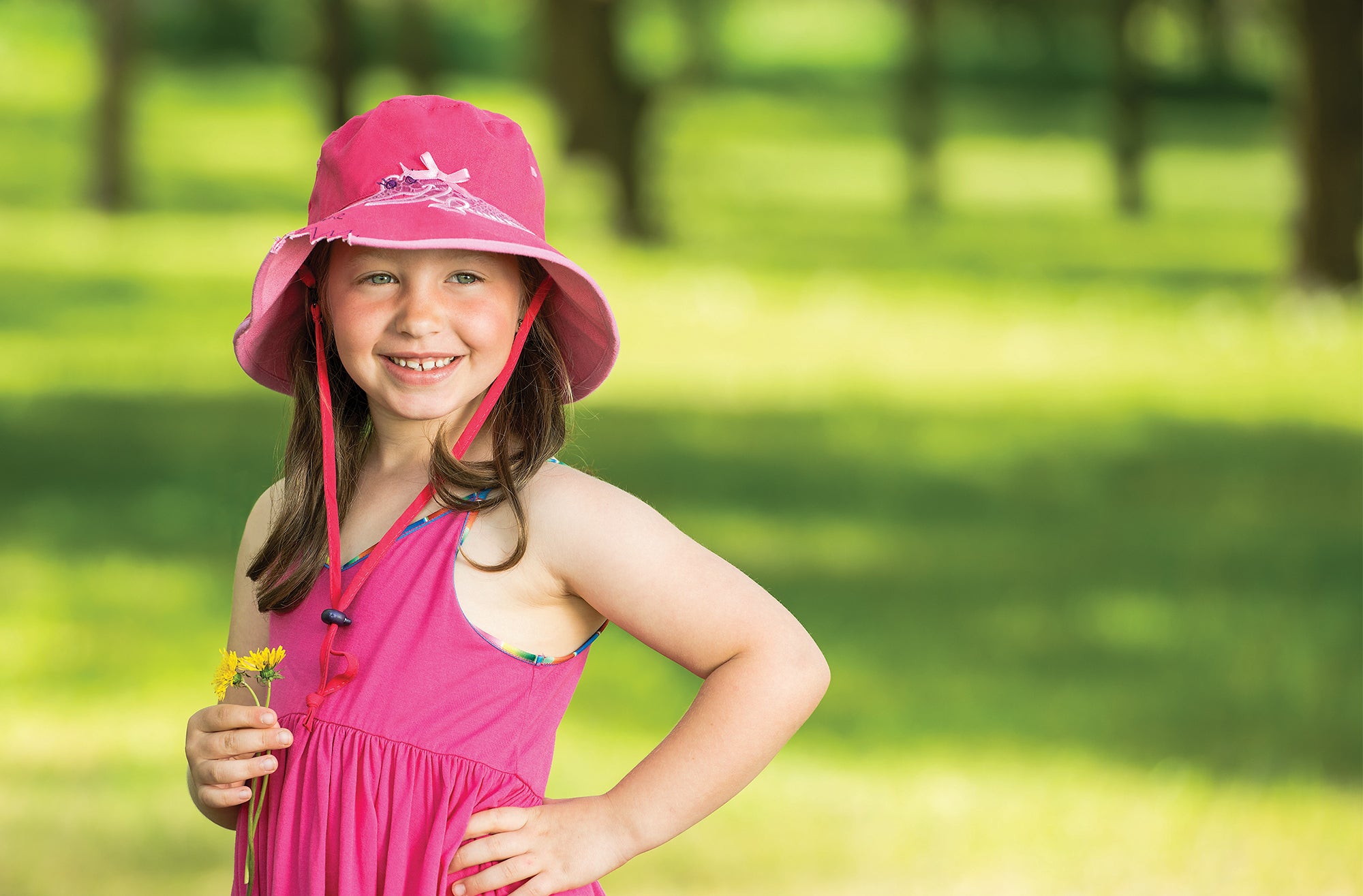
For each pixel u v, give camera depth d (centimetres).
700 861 593
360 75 3569
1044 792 671
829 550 1064
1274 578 1032
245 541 298
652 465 1277
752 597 263
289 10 4625
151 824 610
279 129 3569
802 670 261
